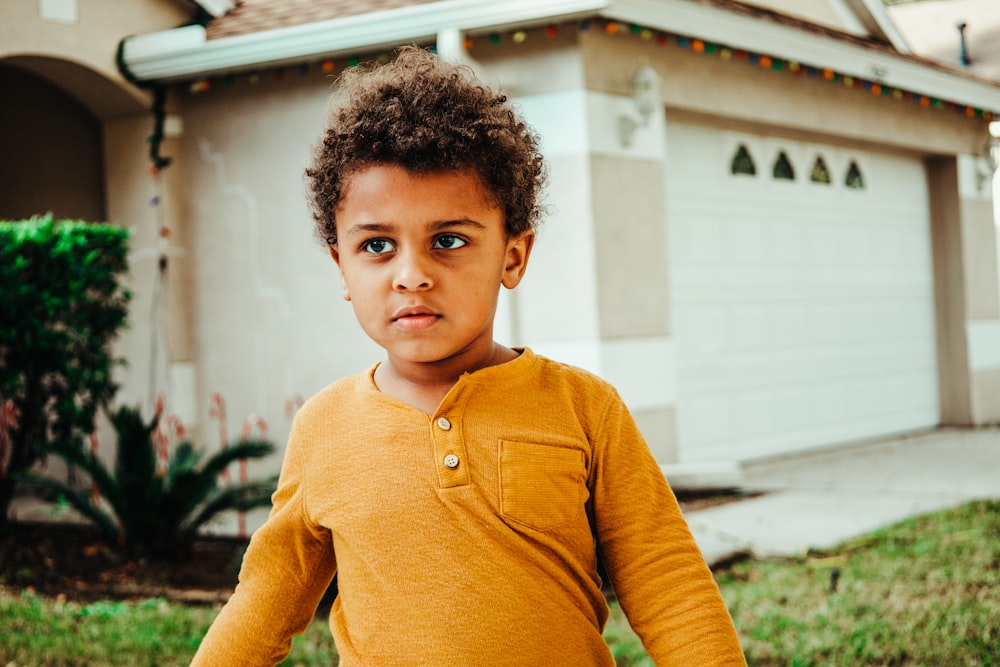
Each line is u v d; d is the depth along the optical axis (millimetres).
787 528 6219
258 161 7746
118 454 6145
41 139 8727
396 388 1622
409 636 1498
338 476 1589
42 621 4594
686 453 8461
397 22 6879
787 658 3957
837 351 10258
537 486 1530
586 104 6867
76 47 7359
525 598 1492
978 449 9617
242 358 7883
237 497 6090
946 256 11641
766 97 8672
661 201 7473
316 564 1707
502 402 1579
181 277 8016
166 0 7945
